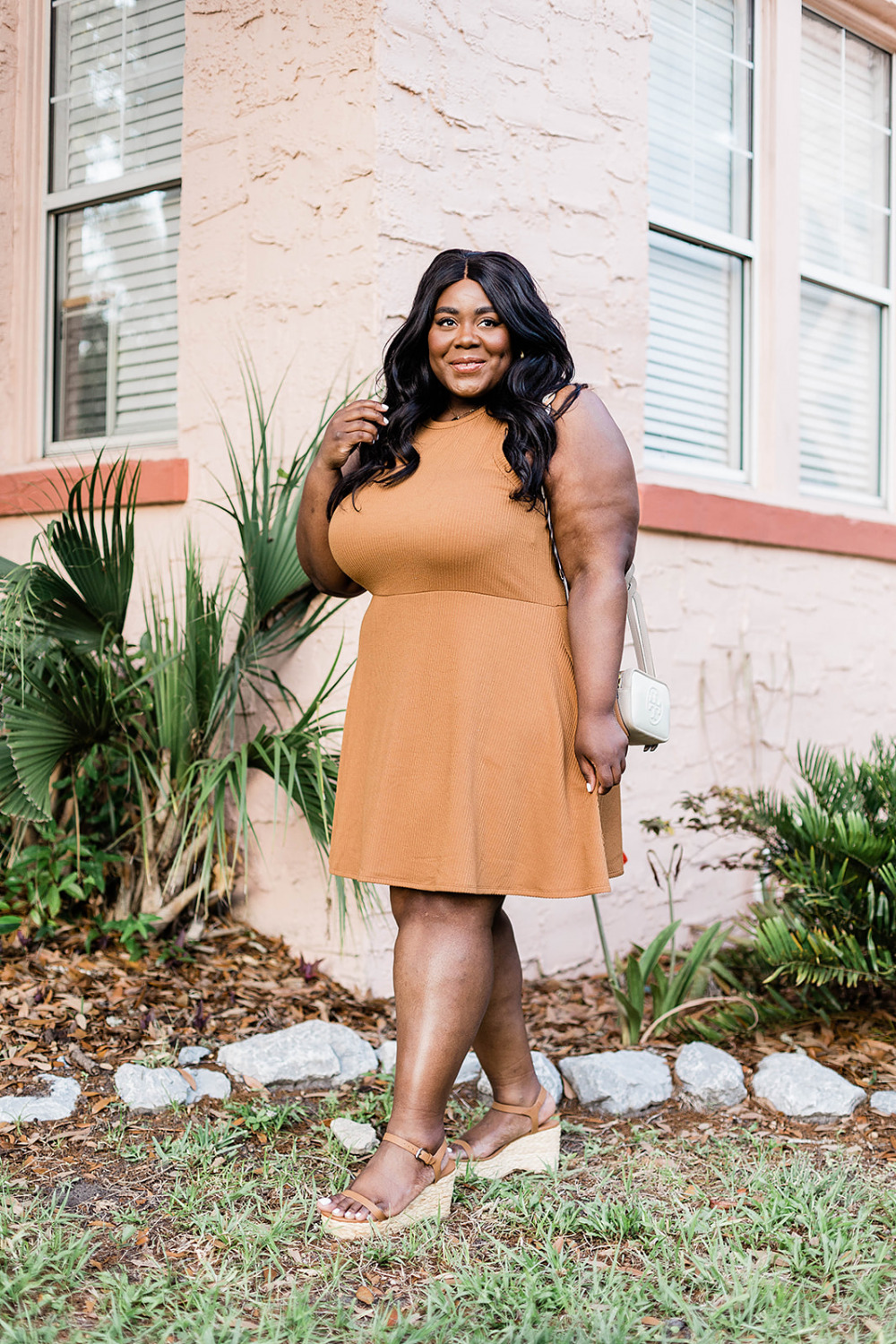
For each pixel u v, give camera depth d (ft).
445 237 11.99
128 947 11.32
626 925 14.17
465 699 6.73
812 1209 7.16
